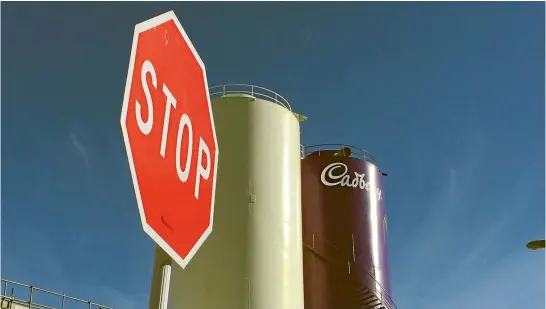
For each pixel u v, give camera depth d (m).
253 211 23.23
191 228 4.25
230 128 24.92
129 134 3.46
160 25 4.14
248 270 21.92
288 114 27.14
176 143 4.15
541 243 18.38
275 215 23.70
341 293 30.03
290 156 26.00
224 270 21.69
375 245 31.91
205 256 21.95
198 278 21.53
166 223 3.84
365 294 30.14
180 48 4.46
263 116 25.66
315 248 31.27
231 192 23.42
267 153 24.92
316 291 30.25
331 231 31.66
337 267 30.53
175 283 21.81
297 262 23.97
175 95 4.24
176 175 4.08
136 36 3.76
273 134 25.56
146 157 3.63
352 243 31.31
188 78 4.56
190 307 21.09
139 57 3.75
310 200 32.81
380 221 33.22
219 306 21.03
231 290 21.36
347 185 33.06
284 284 22.62
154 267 4.09
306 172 33.78
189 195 4.29
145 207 3.55
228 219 22.78
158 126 3.88
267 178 24.30
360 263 30.80
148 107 3.77
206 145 4.77
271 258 22.69
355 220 32.09
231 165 24.03
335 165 33.62
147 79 3.82
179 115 4.26
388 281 31.75
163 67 4.10
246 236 22.56
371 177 34.28
